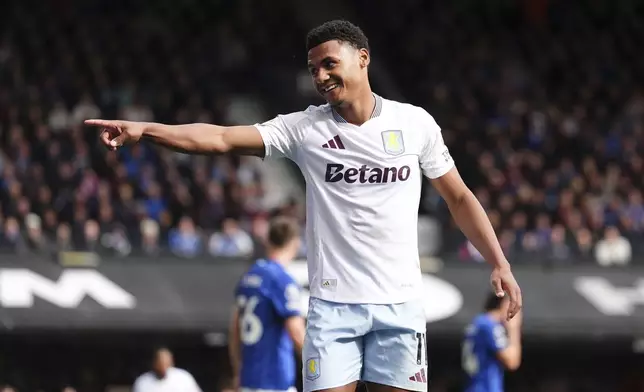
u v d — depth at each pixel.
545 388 45.62
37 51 62.66
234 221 48.25
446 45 74.88
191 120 59.91
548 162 63.12
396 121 14.38
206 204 51.12
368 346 14.35
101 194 48.22
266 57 70.81
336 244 14.27
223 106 62.53
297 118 14.47
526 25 77.94
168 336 39.81
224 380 34.19
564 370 45.75
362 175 14.21
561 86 73.50
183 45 68.56
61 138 52.94
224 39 69.56
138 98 60.69
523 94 70.75
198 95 62.50
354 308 14.16
